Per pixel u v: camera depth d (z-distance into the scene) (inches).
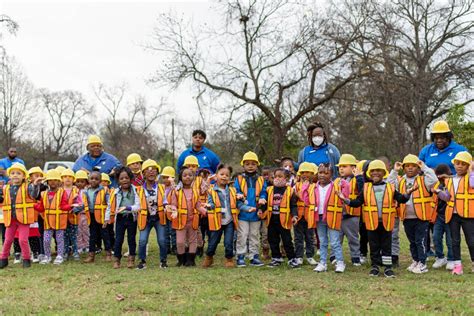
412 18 992.9
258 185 316.5
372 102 876.6
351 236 305.1
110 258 343.9
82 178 356.5
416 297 218.7
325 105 999.0
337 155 344.8
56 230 330.3
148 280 259.3
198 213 316.8
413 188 264.2
